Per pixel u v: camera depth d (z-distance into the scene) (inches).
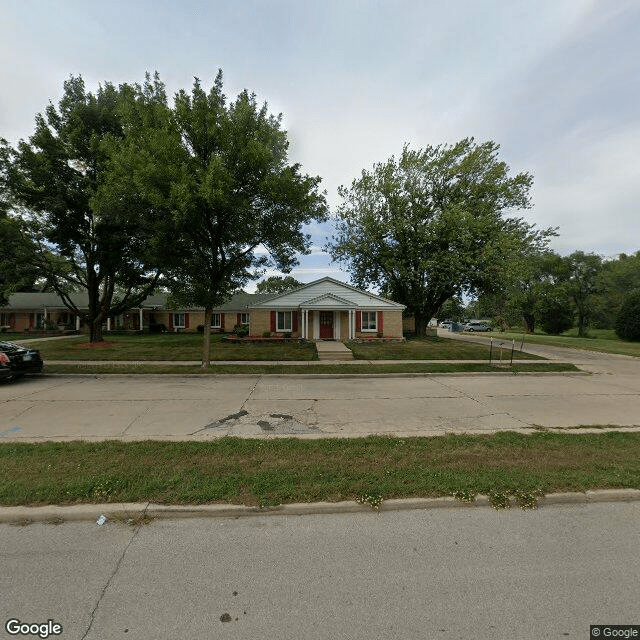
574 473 159.8
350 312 871.1
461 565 104.6
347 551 110.6
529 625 84.2
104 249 666.8
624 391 363.9
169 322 1285.7
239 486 145.7
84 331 1235.9
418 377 453.1
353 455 179.6
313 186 454.6
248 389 365.7
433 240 892.6
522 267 843.4
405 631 82.0
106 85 666.2
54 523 124.8
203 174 379.9
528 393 351.6
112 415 263.4
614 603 91.0
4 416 259.9
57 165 621.9
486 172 932.6
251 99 435.8
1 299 1079.0
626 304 1096.2
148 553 109.0
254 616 86.0
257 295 1347.2
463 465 168.4
